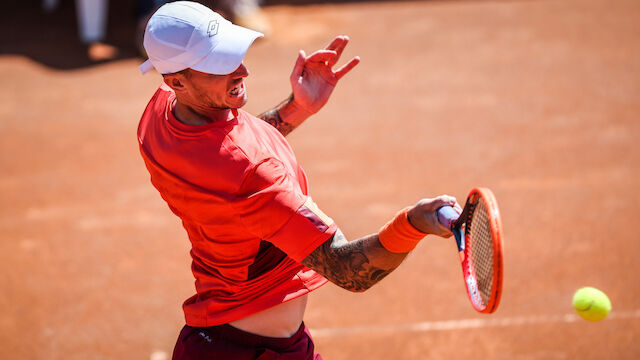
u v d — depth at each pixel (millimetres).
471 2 57812
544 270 23156
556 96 39562
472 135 35000
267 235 8648
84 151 34750
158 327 21250
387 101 39938
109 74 45344
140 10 48500
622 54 45500
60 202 29719
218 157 8531
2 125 38219
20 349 20375
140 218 28125
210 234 9125
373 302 21844
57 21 54750
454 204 8273
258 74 44500
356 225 26781
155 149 9008
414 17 54781
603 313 11805
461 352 19234
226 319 9883
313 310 21547
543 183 29578
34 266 24844
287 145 9805
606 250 24203
